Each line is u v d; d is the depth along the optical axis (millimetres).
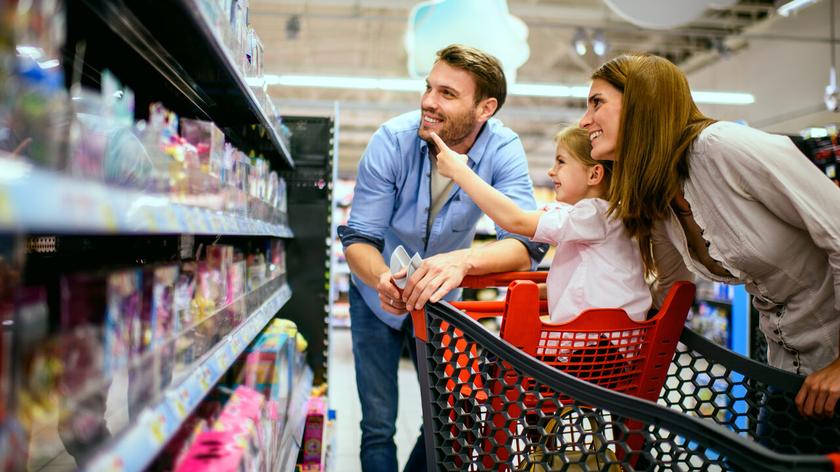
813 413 1235
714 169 1344
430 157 2086
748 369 1385
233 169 1622
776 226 1338
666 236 1562
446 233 2133
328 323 3195
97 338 778
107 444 688
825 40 8180
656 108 1378
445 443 1303
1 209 438
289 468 1791
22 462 633
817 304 1394
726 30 10133
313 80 8875
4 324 638
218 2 1216
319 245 3213
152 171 908
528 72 12414
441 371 1303
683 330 1504
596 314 1355
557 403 1142
